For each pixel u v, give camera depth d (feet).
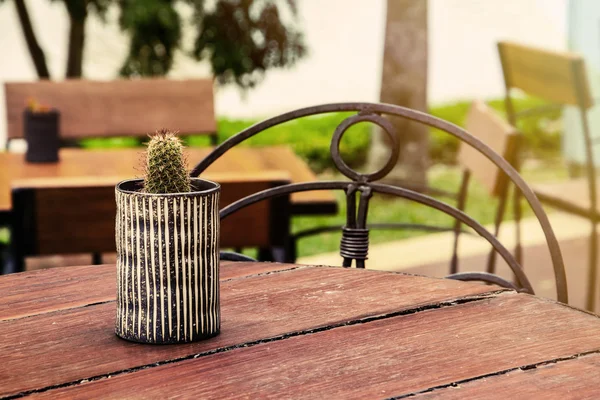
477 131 10.16
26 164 11.89
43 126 11.96
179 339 4.20
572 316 4.59
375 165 23.97
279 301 4.82
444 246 18.25
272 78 40.98
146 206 4.10
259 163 12.09
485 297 4.88
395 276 5.28
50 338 4.31
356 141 28.07
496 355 4.09
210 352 4.11
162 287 4.16
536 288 14.90
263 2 25.07
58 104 15.12
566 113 16.62
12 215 8.74
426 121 5.96
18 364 4.00
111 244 8.96
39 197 8.73
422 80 23.22
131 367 3.95
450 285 5.10
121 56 33.32
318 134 28.91
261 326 4.44
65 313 4.66
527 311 4.66
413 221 21.42
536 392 3.72
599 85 16.11
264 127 6.13
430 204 5.93
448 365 3.97
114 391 3.72
